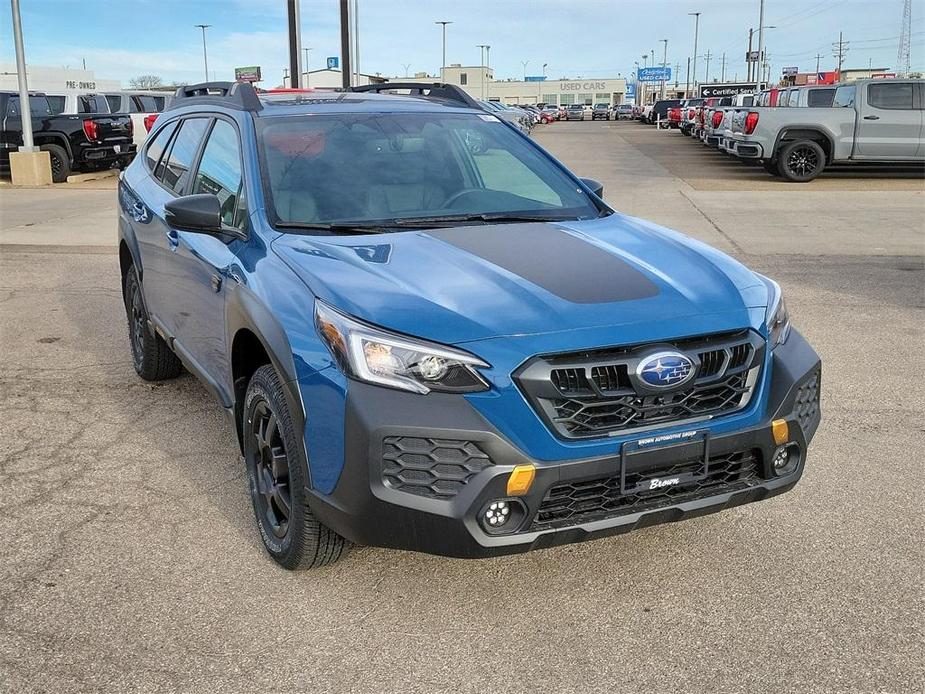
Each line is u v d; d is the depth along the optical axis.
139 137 21.86
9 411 5.23
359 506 2.82
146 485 4.21
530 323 2.84
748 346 3.04
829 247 10.57
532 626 3.04
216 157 4.34
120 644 2.94
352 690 2.72
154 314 5.11
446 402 2.75
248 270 3.48
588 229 3.77
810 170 18.33
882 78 18.19
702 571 3.38
